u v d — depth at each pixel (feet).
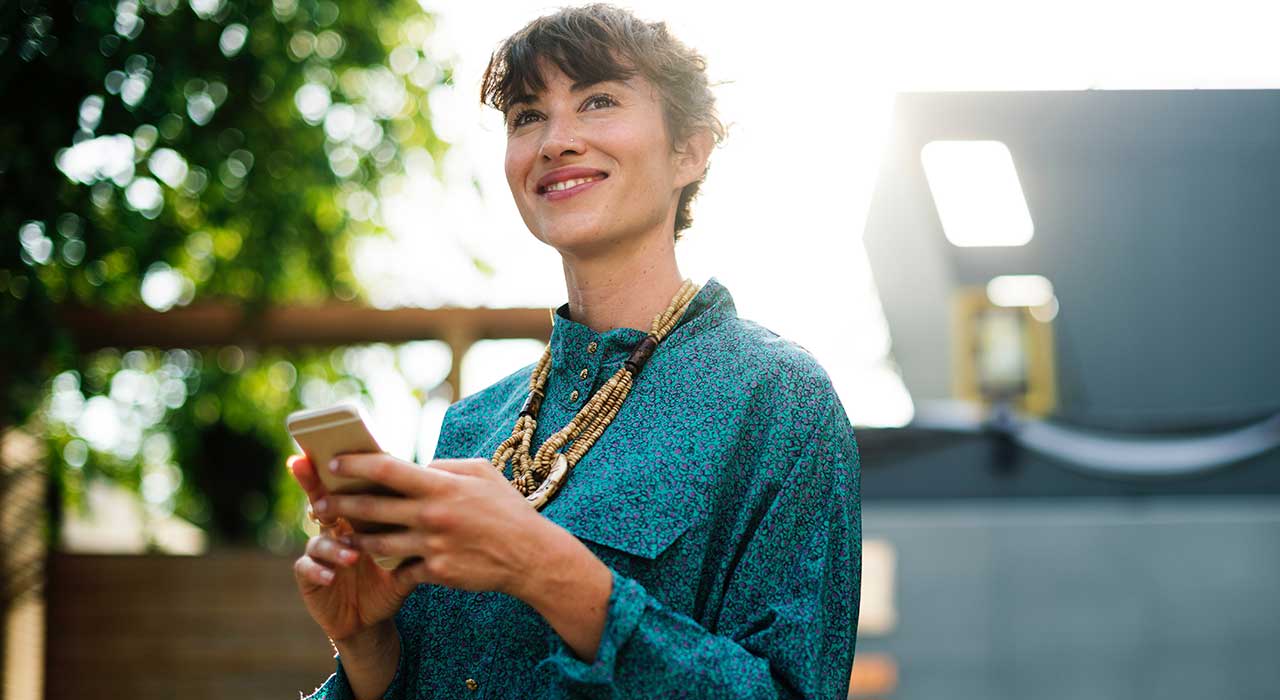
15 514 17.17
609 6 5.35
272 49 19.25
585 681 4.05
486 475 4.08
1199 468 19.95
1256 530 19.90
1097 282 30.55
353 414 3.79
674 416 4.82
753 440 4.76
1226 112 29.43
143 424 25.49
